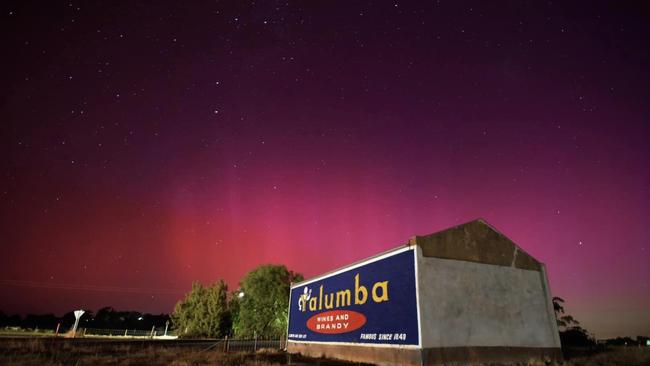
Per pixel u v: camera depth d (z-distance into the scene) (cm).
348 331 1744
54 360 1514
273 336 4388
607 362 1445
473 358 1337
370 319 1585
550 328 1554
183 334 4450
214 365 1459
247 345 2923
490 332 1410
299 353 2223
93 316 7812
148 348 2234
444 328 1332
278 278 4631
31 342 2156
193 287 4872
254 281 4603
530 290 1577
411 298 1368
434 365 1264
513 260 1596
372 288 1619
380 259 1608
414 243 1417
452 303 1383
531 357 1452
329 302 1995
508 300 1504
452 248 1473
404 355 1335
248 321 4428
